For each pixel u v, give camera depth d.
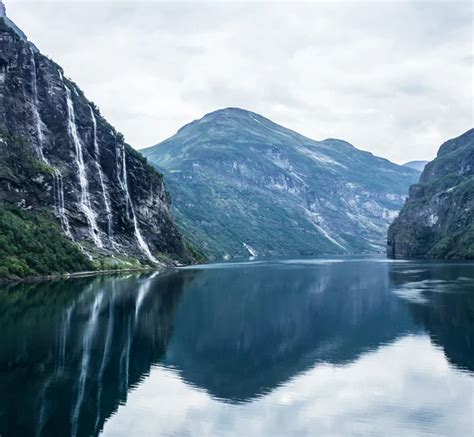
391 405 46.78
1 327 74.56
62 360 58.34
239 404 46.81
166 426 41.75
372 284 142.62
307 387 51.69
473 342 70.25
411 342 70.56
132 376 53.91
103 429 40.66
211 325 81.88
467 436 40.28
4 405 44.81
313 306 102.06
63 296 108.06
